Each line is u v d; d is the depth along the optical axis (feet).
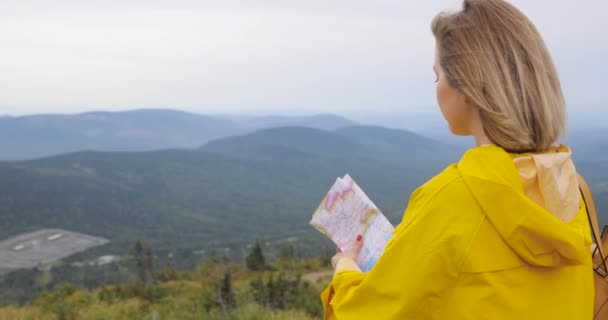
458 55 4.09
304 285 45.57
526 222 3.51
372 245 5.07
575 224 4.12
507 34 3.98
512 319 3.62
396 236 3.98
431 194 3.89
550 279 3.77
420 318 3.70
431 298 3.66
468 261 3.61
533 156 3.83
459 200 3.73
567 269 3.94
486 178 3.68
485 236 3.63
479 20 4.09
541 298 3.71
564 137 4.08
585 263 3.79
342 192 5.49
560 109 3.98
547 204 3.79
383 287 3.84
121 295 59.26
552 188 3.76
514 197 3.54
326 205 5.55
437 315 3.68
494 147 3.89
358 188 5.48
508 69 3.90
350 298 4.04
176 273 82.94
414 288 3.67
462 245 3.62
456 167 3.99
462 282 3.63
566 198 3.83
